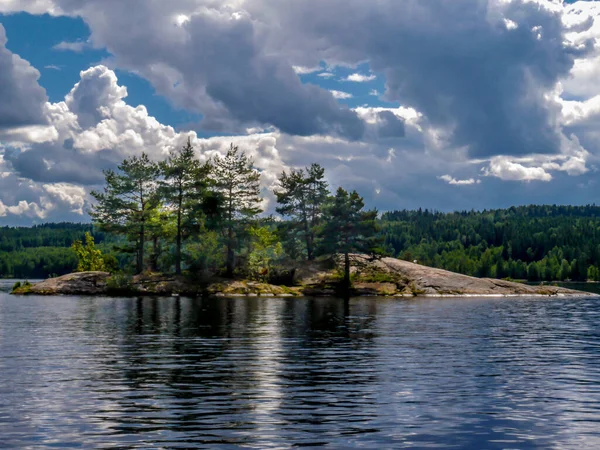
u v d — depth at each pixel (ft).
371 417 43.96
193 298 211.82
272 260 260.83
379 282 252.62
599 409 46.78
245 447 36.76
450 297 238.68
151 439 38.24
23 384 55.31
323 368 64.59
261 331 102.53
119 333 98.37
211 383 56.08
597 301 222.28
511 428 41.37
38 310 150.92
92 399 49.29
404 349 80.43
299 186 276.62
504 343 88.33
